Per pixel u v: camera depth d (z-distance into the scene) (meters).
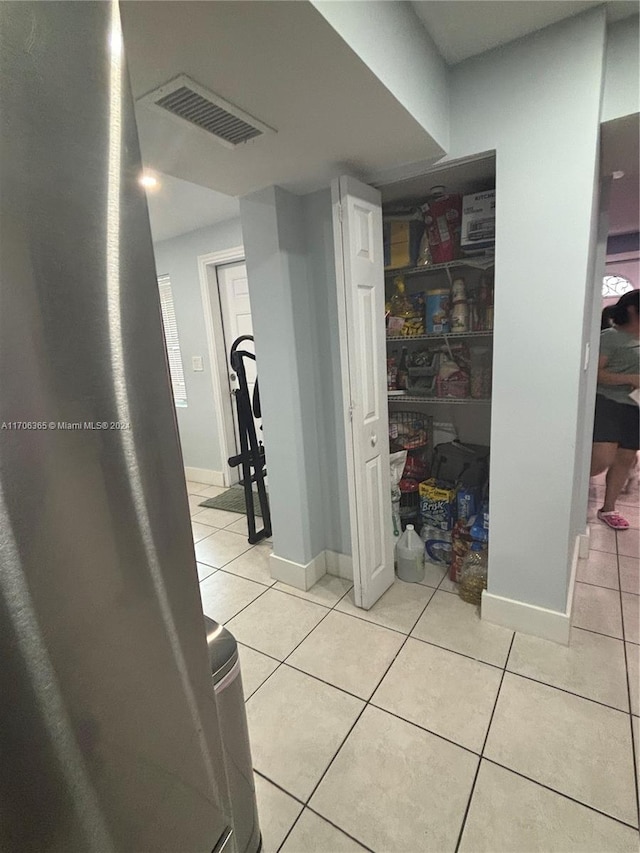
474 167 1.69
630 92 1.39
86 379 0.43
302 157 1.50
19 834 0.41
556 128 1.38
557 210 1.42
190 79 1.02
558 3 1.24
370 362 1.81
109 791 0.49
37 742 0.41
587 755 1.27
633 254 3.43
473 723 1.39
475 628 1.82
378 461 1.93
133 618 0.50
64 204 0.40
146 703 0.53
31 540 0.39
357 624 1.89
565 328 1.48
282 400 2.02
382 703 1.49
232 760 0.93
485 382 2.05
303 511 2.13
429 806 1.16
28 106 0.37
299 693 1.55
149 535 0.51
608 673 1.55
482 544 2.01
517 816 1.12
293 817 1.16
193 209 2.85
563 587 1.67
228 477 3.92
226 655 0.92
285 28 0.86
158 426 0.51
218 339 3.66
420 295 2.21
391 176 1.70
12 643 0.38
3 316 0.36
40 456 0.39
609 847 1.04
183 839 0.60
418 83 1.28
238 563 2.52
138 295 0.48
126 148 0.46
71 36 0.41
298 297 1.94
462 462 2.28
